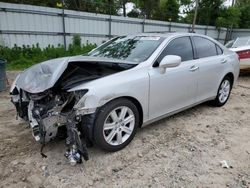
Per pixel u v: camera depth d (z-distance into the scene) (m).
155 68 3.43
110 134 3.02
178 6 22.39
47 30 11.98
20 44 11.20
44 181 2.58
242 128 4.04
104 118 2.88
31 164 2.86
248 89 6.96
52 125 2.70
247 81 8.11
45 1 14.96
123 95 3.01
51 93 2.91
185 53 4.00
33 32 11.48
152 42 3.79
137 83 3.15
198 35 4.41
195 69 4.05
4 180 2.58
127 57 3.64
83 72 3.07
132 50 3.77
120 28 14.96
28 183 2.54
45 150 3.16
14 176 2.65
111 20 14.38
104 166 2.85
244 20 25.33
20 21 10.95
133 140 3.47
